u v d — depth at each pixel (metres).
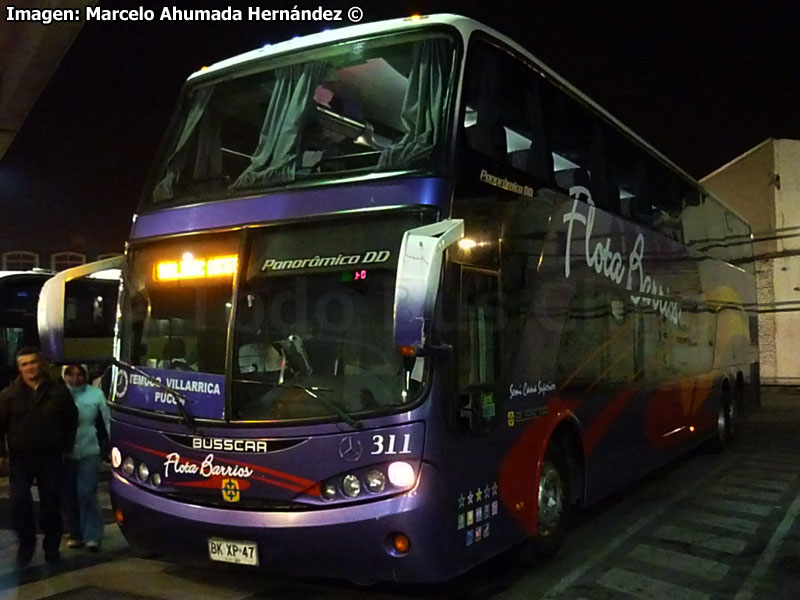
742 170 26.17
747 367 14.61
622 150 8.18
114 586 5.67
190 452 4.96
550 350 6.11
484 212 5.19
